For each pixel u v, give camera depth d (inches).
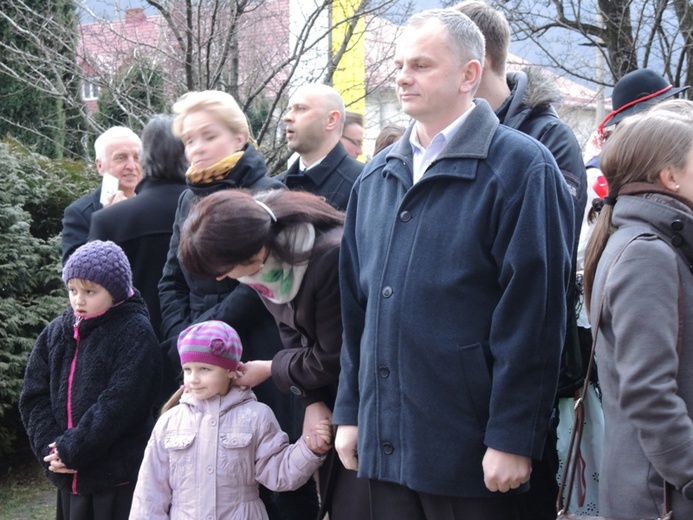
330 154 154.3
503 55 109.9
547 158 84.0
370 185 94.5
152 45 228.5
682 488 73.2
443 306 83.0
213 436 108.7
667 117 82.0
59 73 241.4
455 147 85.6
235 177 120.9
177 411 111.5
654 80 136.8
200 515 107.2
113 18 251.0
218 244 90.0
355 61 236.2
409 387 84.0
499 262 82.6
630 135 82.6
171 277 129.0
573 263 102.1
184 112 122.6
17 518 188.9
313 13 209.0
